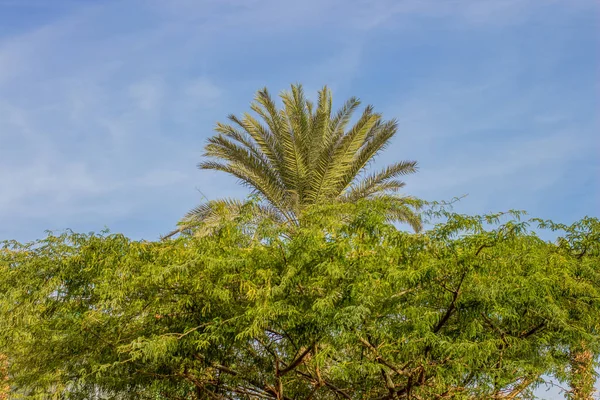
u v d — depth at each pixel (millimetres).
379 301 8914
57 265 10180
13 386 12680
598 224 10133
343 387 10656
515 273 8492
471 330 8195
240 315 8945
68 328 9938
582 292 9008
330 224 9242
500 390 9484
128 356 9797
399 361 9156
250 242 9711
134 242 9719
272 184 16641
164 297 9453
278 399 9773
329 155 16188
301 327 8844
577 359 9742
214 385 10617
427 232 9023
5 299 10055
